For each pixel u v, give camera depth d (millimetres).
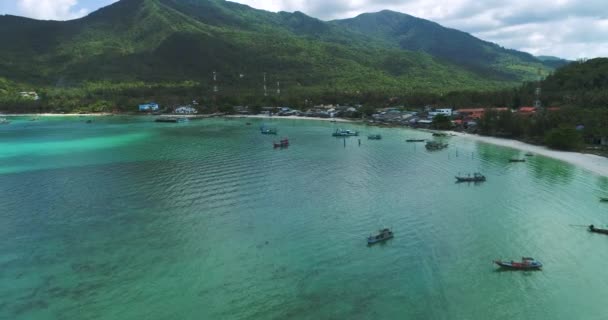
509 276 68750
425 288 65625
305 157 154500
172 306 61656
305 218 92125
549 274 69312
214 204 100750
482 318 58750
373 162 146250
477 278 68250
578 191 110000
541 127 181375
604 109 186750
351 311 60219
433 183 118938
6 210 97625
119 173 130125
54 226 88312
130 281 67812
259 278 68562
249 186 115062
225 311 60562
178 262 73375
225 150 168875
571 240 81000
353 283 67062
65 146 184000
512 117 198375
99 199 104750
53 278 68750
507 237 82438
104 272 70438
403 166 140125
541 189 112250
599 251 76625
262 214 94312
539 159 147875
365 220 90938
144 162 146125
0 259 74562
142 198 105250
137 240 81562
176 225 88375
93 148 177500
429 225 88250
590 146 164875
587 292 64438
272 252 76812
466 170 134000
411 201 103250
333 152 165000
